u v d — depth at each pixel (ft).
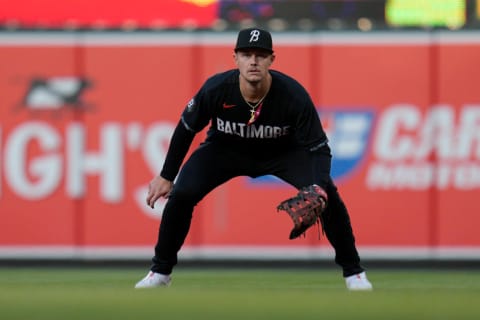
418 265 115.55
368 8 116.16
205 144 64.44
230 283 78.48
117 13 117.60
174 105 116.57
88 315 39.14
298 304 43.83
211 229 115.96
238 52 59.77
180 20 117.19
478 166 115.03
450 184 115.44
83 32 116.88
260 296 48.57
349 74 115.34
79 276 99.19
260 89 60.29
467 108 115.14
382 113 115.24
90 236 117.08
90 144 116.98
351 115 115.34
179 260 116.16
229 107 61.31
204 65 116.16
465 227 115.34
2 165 117.08
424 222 115.44
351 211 115.75
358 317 38.52
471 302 45.57
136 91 116.67
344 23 115.85
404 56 115.24
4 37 116.98
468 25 115.34
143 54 116.57
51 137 116.98
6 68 116.98
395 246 115.65
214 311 40.68
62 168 117.08
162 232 63.98
